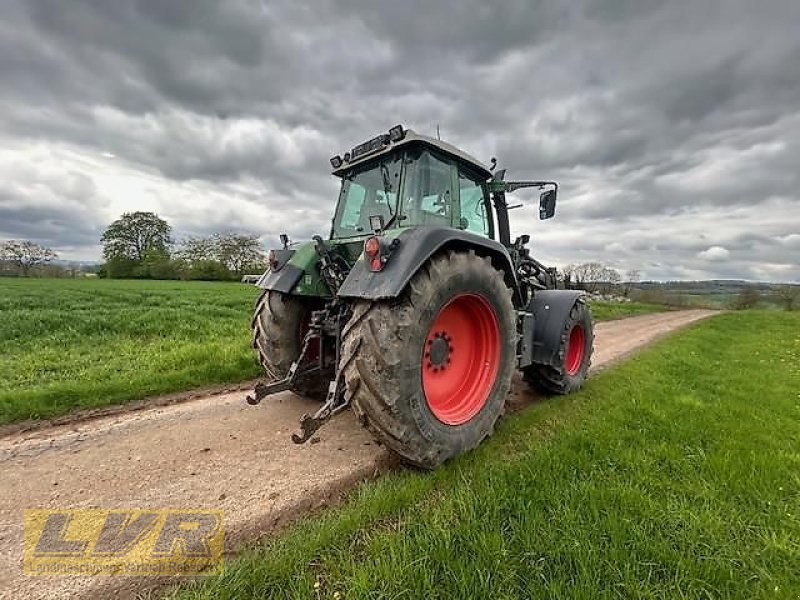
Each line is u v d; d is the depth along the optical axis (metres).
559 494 2.07
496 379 2.94
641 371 5.50
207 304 14.59
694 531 1.83
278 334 3.55
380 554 1.67
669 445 2.77
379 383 2.22
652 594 1.48
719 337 10.95
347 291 2.37
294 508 2.13
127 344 6.40
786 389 4.74
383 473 2.49
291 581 1.57
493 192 4.11
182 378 4.36
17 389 3.88
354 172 3.65
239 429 3.15
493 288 2.87
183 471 2.50
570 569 1.60
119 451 2.77
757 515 1.99
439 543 1.69
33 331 7.48
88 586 1.61
